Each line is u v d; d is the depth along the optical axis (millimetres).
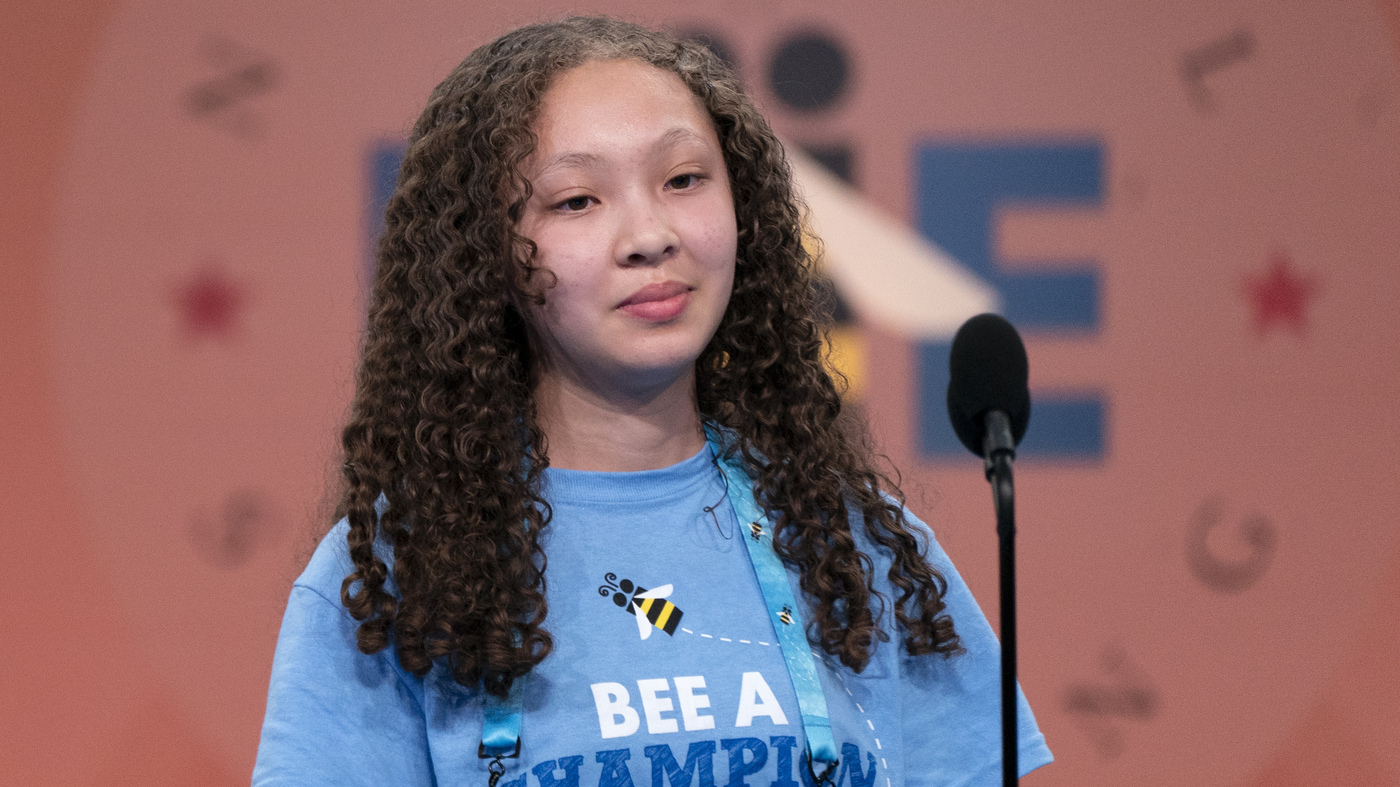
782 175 5105
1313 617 11336
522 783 4125
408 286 4789
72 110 10633
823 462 4922
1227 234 11289
